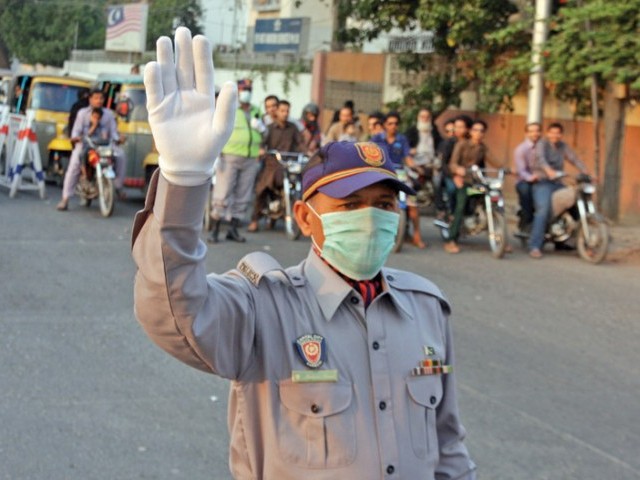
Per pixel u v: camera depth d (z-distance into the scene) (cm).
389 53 2370
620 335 859
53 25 5300
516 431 598
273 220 1368
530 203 1268
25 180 1820
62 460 519
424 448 250
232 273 252
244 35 4500
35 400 606
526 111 1956
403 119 2000
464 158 1263
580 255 1245
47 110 1842
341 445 238
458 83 1947
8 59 5328
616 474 541
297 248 1220
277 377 241
